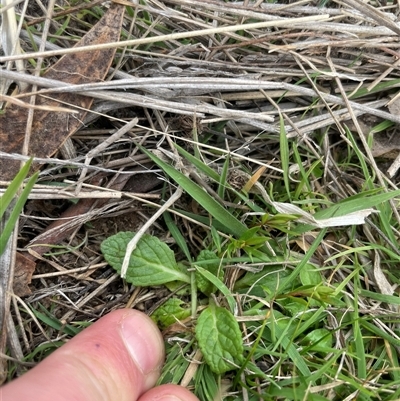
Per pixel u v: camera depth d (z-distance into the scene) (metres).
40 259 0.11
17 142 0.11
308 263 0.12
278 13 0.13
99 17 0.12
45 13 0.11
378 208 0.12
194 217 0.12
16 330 0.11
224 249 0.11
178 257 0.12
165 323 0.11
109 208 0.12
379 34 0.13
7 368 0.10
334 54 0.13
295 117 0.13
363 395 0.11
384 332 0.11
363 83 0.13
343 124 0.13
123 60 0.12
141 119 0.12
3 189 0.10
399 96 0.13
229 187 0.11
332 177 0.12
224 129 0.12
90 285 0.11
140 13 0.13
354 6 0.12
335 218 0.11
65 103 0.11
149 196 0.12
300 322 0.10
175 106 0.11
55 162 0.10
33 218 0.11
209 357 0.10
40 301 0.11
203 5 0.12
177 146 0.11
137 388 0.10
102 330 0.10
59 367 0.09
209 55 0.12
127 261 0.10
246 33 0.13
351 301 0.12
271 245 0.12
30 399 0.08
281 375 0.11
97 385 0.09
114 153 0.12
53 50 0.10
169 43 0.13
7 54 0.11
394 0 0.14
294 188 0.12
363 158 0.12
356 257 0.11
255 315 0.11
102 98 0.11
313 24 0.13
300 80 0.12
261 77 0.12
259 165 0.12
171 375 0.11
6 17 0.10
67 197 0.11
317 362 0.11
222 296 0.11
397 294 0.12
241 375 0.11
